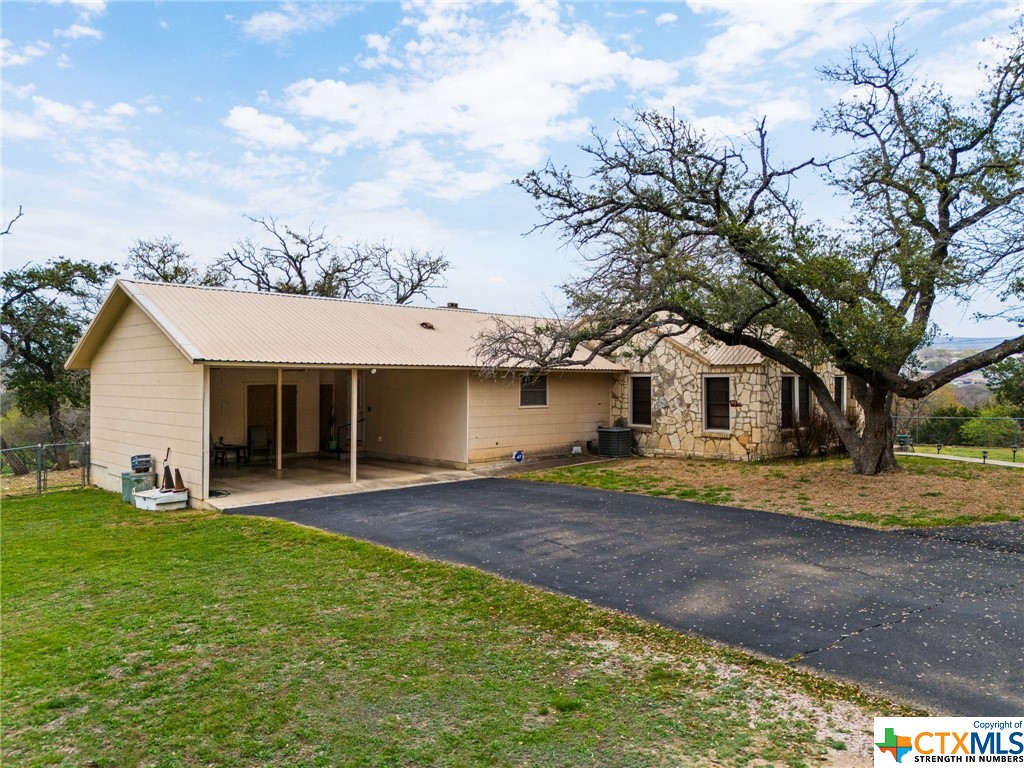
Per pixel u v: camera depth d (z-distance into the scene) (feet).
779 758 11.62
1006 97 36.40
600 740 12.28
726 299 38.37
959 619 18.11
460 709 13.55
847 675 14.96
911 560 23.95
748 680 14.87
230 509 36.40
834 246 34.99
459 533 29.53
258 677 15.17
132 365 46.65
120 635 17.89
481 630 18.07
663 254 35.53
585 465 52.85
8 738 12.71
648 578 22.49
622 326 39.27
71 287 74.90
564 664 15.85
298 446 60.64
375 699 14.03
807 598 20.10
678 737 12.39
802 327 40.47
